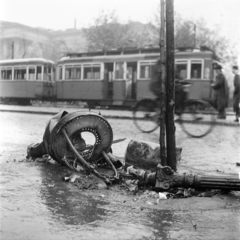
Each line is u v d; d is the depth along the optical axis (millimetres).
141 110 16891
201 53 22688
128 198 4672
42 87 30719
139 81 25281
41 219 3748
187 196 4750
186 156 8148
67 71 28672
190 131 13461
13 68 32344
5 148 8555
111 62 26688
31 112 23297
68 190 4934
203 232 3543
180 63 23141
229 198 4734
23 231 3426
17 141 9875
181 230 3584
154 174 5051
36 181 5355
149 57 25016
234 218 3973
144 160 6137
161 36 5035
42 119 18312
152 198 4664
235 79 17609
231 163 7395
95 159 6305
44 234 3371
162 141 5176
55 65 31672
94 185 5168
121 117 19250
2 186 5004
